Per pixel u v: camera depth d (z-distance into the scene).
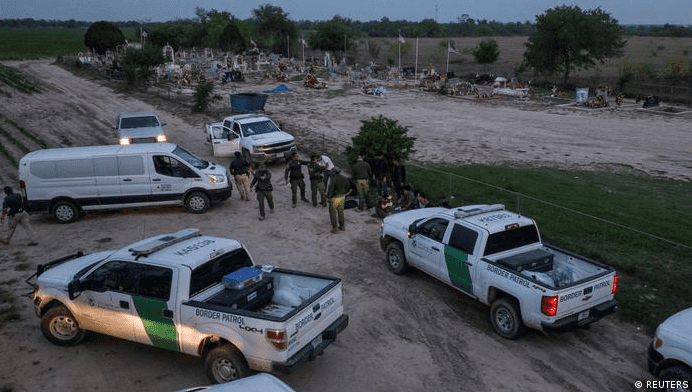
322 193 16.42
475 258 9.40
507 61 83.88
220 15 90.06
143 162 15.30
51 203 15.01
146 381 7.86
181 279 7.52
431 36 165.38
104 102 40.06
